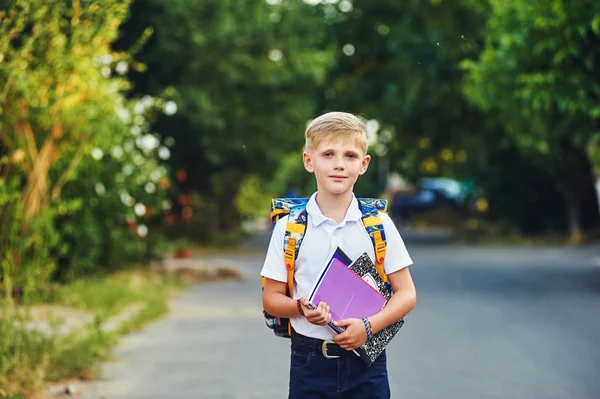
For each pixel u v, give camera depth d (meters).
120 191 15.52
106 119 12.84
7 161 10.80
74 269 14.57
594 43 13.94
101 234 15.83
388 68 32.25
